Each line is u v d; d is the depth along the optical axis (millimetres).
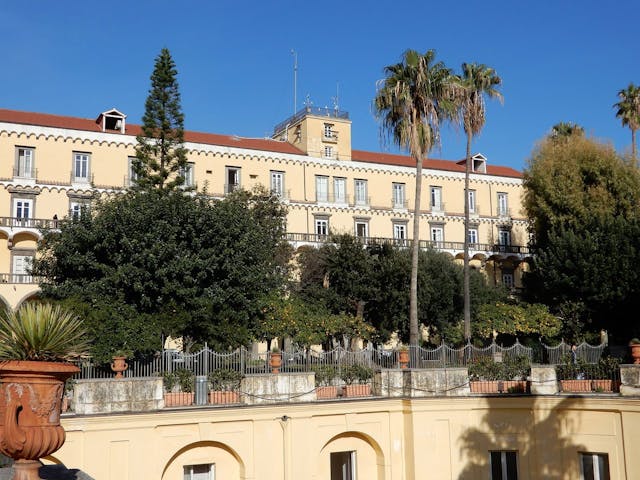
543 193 51344
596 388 23406
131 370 22016
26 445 7234
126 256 27578
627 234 41344
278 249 46000
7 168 51000
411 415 24250
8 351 7688
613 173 48688
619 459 22219
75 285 27484
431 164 71438
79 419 19266
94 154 53750
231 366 22938
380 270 45438
